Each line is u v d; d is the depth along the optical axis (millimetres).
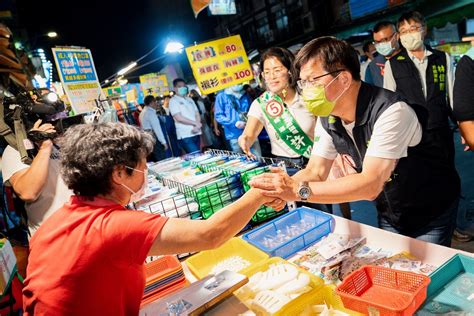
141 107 9078
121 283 1141
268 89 2781
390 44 3291
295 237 1850
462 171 4672
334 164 2168
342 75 1479
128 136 1186
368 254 1683
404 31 2848
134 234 1087
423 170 1669
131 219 1114
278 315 1288
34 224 2262
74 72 3393
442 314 1176
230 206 1349
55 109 2465
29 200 2115
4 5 6840
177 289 1653
